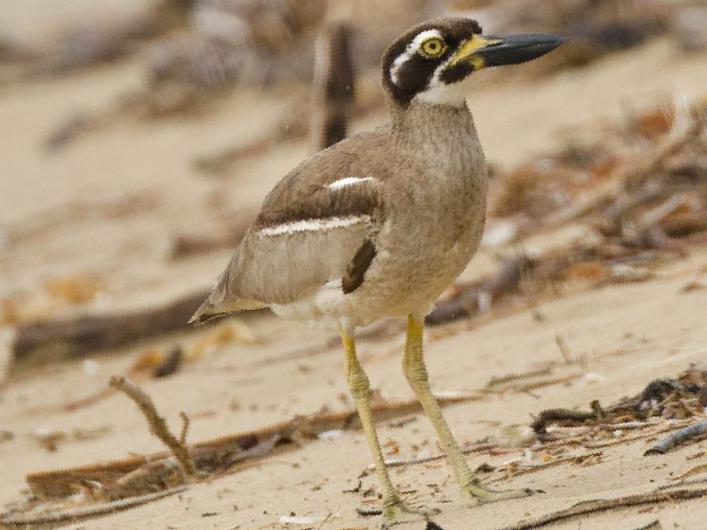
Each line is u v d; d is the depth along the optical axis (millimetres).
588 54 23391
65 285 18375
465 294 14258
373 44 25609
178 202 23031
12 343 16109
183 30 33406
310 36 28203
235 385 13695
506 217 16688
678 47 22375
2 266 21234
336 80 15117
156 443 12359
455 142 9203
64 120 29031
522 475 9562
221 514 10102
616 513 8383
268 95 27656
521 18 24125
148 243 21031
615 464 9289
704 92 19625
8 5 37281
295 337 15148
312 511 9750
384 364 13195
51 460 12461
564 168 17953
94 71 32812
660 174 15859
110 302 17953
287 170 23391
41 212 24094
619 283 13836
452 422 11055
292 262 9680
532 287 14227
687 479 8562
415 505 9438
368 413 9555
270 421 12320
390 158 9297
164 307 16266
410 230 9188
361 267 9344
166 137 27031
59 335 16141
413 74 9258
